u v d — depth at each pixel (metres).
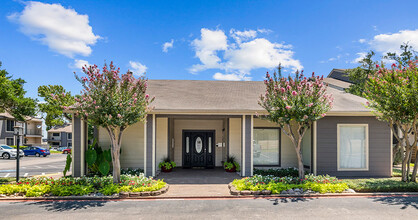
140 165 14.52
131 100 9.48
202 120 16.44
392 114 10.53
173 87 16.14
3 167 19.61
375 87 10.72
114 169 9.91
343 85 25.14
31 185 9.61
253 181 10.06
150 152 12.59
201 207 7.93
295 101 9.84
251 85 17.27
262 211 7.54
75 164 12.40
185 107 12.82
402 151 11.02
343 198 8.98
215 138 16.42
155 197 8.95
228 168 14.21
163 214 7.27
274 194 9.31
